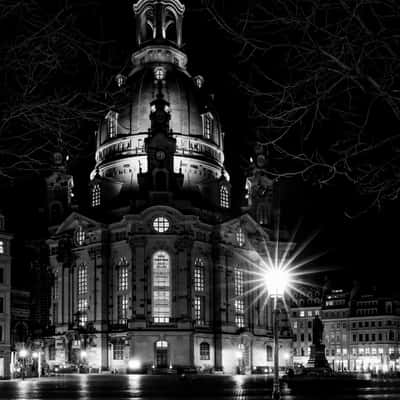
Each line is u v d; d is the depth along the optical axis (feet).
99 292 533.55
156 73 589.73
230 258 558.15
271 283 153.07
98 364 521.24
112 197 571.69
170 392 244.01
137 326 506.07
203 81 628.28
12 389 266.98
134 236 519.19
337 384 295.07
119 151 579.48
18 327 568.82
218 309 542.57
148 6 631.15
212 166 588.91
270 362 589.32
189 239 524.93
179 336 509.76
